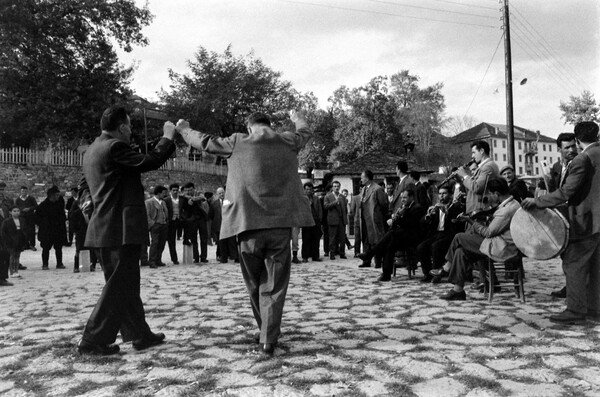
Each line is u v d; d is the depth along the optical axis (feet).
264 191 13.93
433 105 225.35
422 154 222.07
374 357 12.94
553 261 36.11
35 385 11.37
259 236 13.93
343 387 10.77
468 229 23.26
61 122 105.09
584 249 16.26
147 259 41.27
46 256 41.01
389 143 211.61
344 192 56.95
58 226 41.29
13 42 95.20
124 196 13.97
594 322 16.29
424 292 23.53
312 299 22.40
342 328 16.30
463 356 12.91
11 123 103.09
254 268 14.29
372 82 212.43
